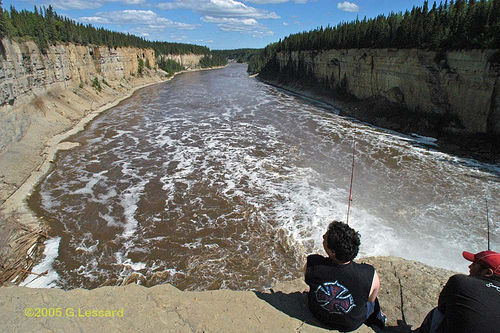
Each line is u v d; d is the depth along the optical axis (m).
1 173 21.41
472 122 28.88
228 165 24.42
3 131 25.48
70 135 32.75
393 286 5.84
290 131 34.38
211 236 15.62
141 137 32.31
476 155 26.30
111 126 36.88
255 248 14.75
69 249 14.66
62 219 17.08
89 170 23.73
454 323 3.13
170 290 4.57
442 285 5.86
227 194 19.70
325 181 21.55
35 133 29.61
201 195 19.61
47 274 13.15
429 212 17.73
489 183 21.23
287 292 5.28
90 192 20.17
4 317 3.73
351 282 3.76
